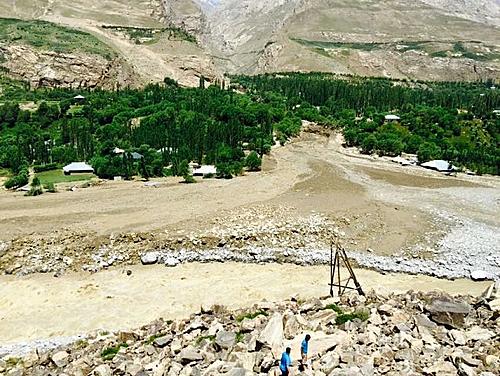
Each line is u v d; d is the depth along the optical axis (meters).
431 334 29.03
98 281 50.94
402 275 52.53
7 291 48.81
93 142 113.38
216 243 58.97
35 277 51.75
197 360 28.44
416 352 26.58
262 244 59.25
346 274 52.28
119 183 91.50
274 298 46.25
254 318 33.12
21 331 41.56
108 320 43.22
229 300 46.31
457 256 56.84
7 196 82.00
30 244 58.00
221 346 29.67
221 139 116.00
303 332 29.92
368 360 25.52
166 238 59.69
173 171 99.81
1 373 32.34
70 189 86.00
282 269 53.56
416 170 107.31
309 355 26.75
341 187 86.56
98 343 35.16
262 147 114.88
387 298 36.44
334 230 63.59
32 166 104.75
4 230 62.00
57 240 58.91
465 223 67.56
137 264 54.94
